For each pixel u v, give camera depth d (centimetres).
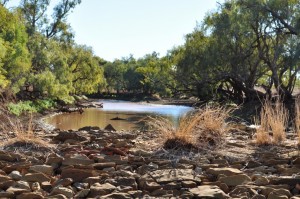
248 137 685
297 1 2691
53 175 462
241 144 605
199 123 624
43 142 588
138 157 513
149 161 505
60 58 3872
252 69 3173
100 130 812
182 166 484
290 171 461
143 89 6975
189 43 3409
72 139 638
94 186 407
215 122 618
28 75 3188
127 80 7300
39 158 524
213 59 3092
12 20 2952
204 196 379
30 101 3125
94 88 5919
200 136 596
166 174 446
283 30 2866
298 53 2664
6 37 2816
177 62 3566
